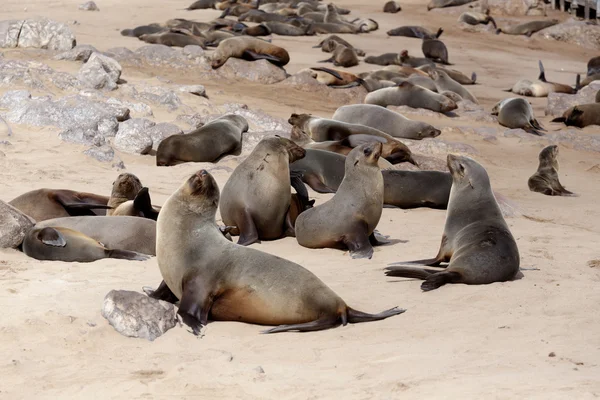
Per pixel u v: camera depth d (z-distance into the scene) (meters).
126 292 12.27
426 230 20.84
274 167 18.88
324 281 15.32
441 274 15.05
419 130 36.34
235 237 19.50
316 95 45.66
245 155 29.98
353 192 17.97
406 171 23.97
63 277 14.77
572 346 11.40
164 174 26.00
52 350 11.28
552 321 12.72
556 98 47.84
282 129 34.91
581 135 39.56
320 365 10.88
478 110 45.22
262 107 40.16
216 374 10.45
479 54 67.00
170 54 47.75
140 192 18.03
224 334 12.21
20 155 25.91
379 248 18.53
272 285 12.40
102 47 52.91
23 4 73.19
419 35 71.12
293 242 19.11
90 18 67.25
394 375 10.30
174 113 34.31
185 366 10.63
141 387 9.97
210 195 12.91
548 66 64.00
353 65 57.19
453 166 16.86
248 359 11.18
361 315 12.81
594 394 8.87
